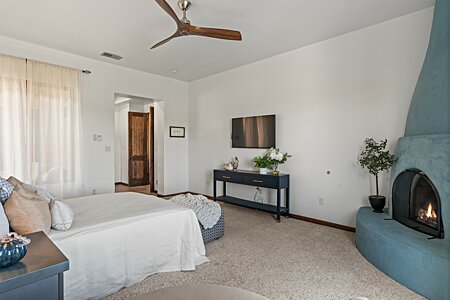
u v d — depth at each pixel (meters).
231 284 2.17
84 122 4.41
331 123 3.68
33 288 1.05
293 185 4.14
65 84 4.09
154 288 2.12
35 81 3.79
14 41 3.64
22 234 1.63
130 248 2.14
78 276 1.84
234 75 5.05
